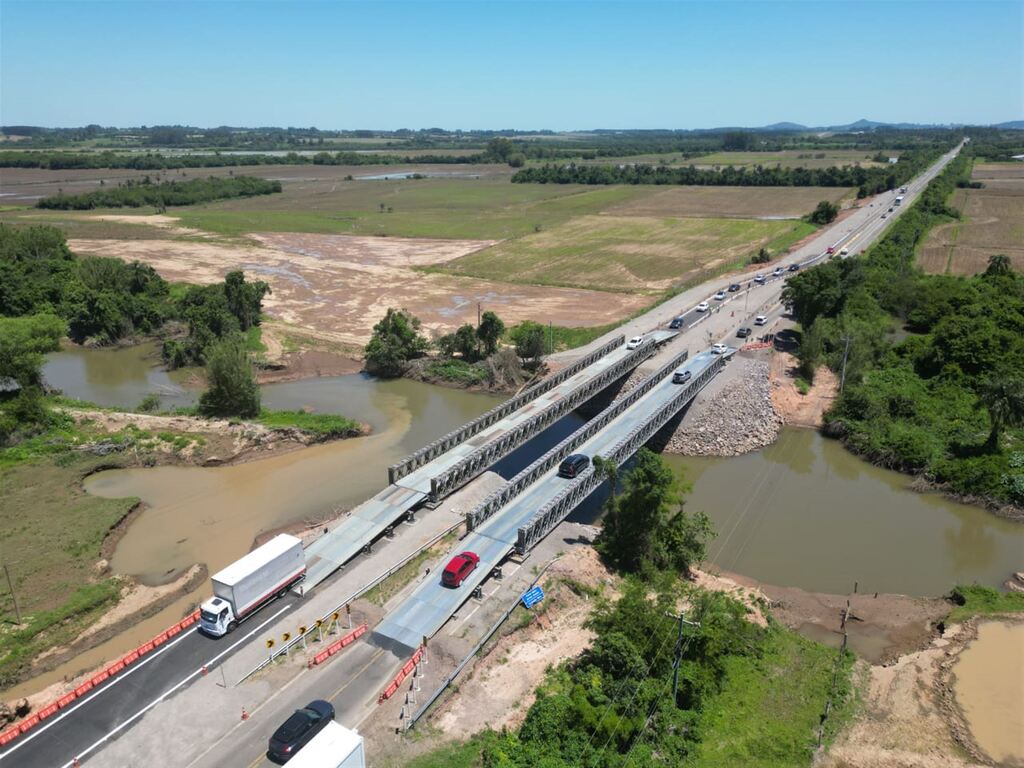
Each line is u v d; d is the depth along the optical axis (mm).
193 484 74062
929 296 126750
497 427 78188
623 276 167000
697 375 89188
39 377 94000
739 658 47906
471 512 58312
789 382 98062
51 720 39938
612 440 74688
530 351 107312
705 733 41031
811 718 43281
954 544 65688
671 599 48312
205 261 184000
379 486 74250
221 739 38656
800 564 62375
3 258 147375
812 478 79188
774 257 173375
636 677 41844
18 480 71438
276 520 67438
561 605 51531
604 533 58625
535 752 36875
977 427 83438
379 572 54094
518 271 174875
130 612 53000
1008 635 51000
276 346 118938
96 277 137500
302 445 83312
